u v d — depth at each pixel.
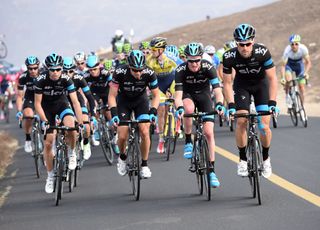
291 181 22.23
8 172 29.23
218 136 35.09
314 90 58.81
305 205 18.89
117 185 24.05
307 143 30.30
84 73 31.39
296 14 106.19
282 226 16.91
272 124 38.16
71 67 27.44
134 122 21.88
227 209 19.03
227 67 20.58
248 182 22.69
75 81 27.62
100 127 29.30
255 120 20.03
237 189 21.70
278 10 114.75
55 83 22.97
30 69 28.27
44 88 22.97
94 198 22.06
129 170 21.81
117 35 70.38
